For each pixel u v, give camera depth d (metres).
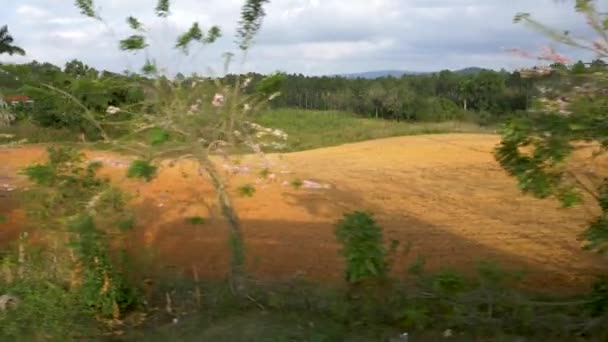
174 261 7.03
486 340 4.57
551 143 4.14
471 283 5.00
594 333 4.54
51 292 5.20
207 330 4.95
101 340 4.95
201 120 5.21
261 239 8.17
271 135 5.45
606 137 4.08
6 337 4.81
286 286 5.47
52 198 5.56
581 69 4.23
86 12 5.46
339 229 4.86
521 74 4.47
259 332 4.77
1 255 6.34
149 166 5.04
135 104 5.31
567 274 6.59
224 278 6.11
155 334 4.98
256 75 5.39
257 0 5.38
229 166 7.27
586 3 4.20
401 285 4.94
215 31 5.41
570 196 4.38
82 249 5.22
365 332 4.75
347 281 5.07
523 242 8.10
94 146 5.57
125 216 5.77
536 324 4.64
